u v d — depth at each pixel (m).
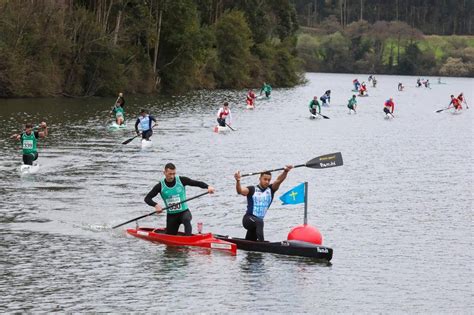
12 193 28.73
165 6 107.06
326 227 24.61
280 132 57.25
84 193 29.08
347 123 68.00
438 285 18.52
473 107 101.50
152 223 24.28
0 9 82.81
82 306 16.39
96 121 60.62
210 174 34.81
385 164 40.00
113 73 96.00
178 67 113.69
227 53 138.25
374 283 18.55
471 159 42.97
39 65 87.31
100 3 97.62
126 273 18.81
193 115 72.06
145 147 44.78
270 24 164.62
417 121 72.75
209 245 21.23
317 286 18.16
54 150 42.03
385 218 26.11
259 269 19.44
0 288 17.44
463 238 23.38
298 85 169.75
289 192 21.83
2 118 59.09
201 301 16.86
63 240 21.84
